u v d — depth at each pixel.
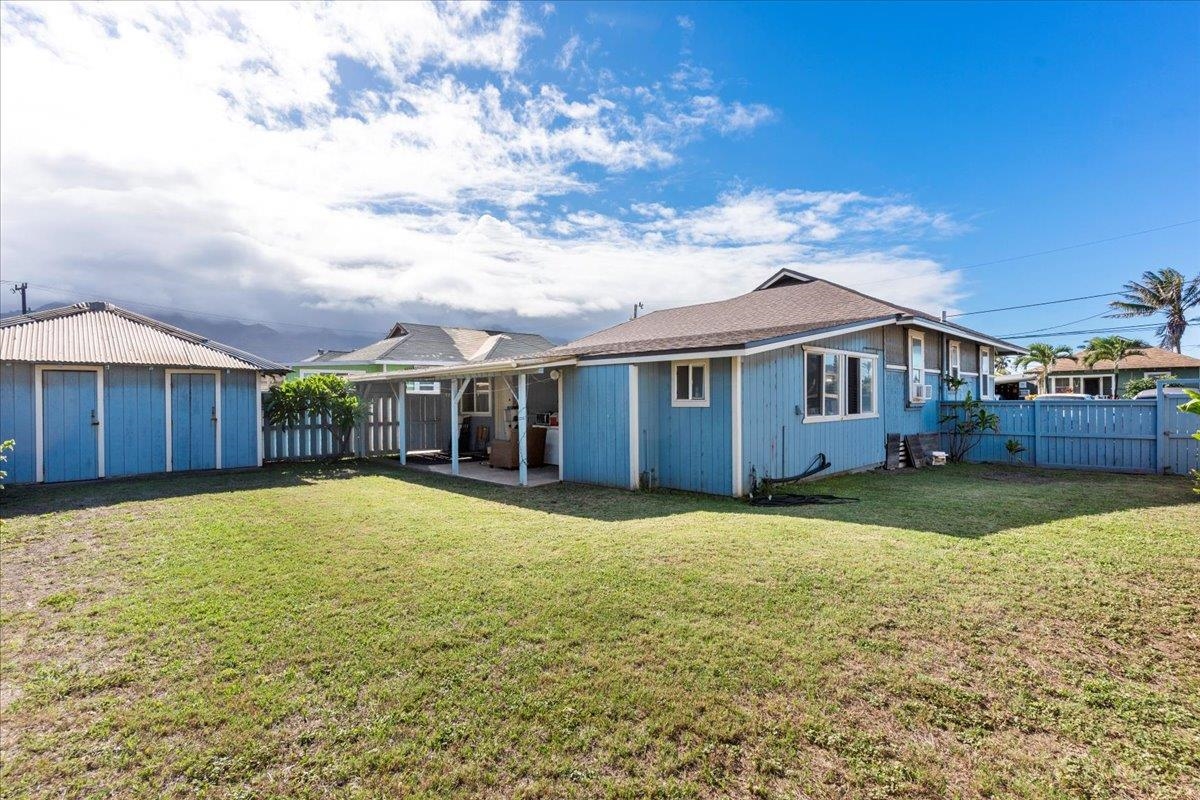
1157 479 9.20
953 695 2.60
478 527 5.95
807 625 3.32
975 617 3.40
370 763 2.20
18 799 2.03
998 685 2.69
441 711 2.53
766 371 8.40
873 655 2.97
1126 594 3.71
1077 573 4.11
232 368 10.79
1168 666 2.85
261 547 5.18
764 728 2.38
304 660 3.00
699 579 4.10
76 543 5.34
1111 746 2.26
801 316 11.61
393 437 14.39
